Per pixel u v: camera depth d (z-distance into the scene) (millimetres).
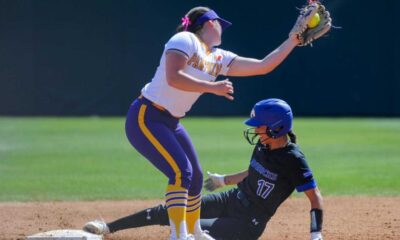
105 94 91312
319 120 84875
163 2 90688
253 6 90500
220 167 44906
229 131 70250
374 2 90500
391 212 29484
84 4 90500
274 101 20422
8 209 30812
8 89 90188
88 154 52875
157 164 19172
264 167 20641
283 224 26953
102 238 22250
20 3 89688
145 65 91188
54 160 49594
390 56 91000
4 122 80000
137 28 90938
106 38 90938
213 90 18188
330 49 90875
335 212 29609
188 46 18500
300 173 20000
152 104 19156
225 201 21484
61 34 90500
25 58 90188
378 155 52125
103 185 39031
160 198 34844
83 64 90875
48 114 90812
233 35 90875
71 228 26391
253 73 20594
